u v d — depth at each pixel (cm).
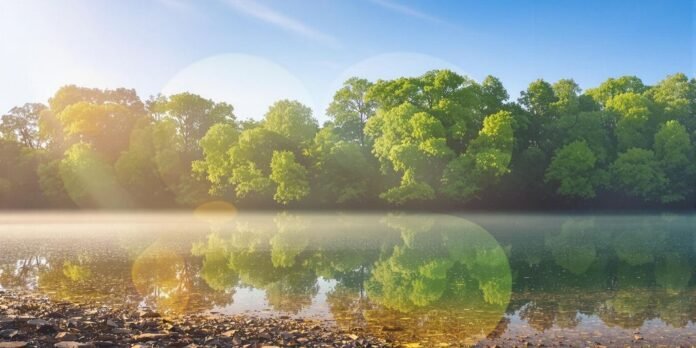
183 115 7425
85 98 9312
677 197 6950
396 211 6431
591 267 2392
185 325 1348
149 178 7444
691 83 7725
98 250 3009
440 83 6284
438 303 1666
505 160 5797
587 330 1349
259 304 1659
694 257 2709
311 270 2358
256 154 6575
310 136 6888
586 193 6631
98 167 7538
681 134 6819
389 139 5912
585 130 6925
